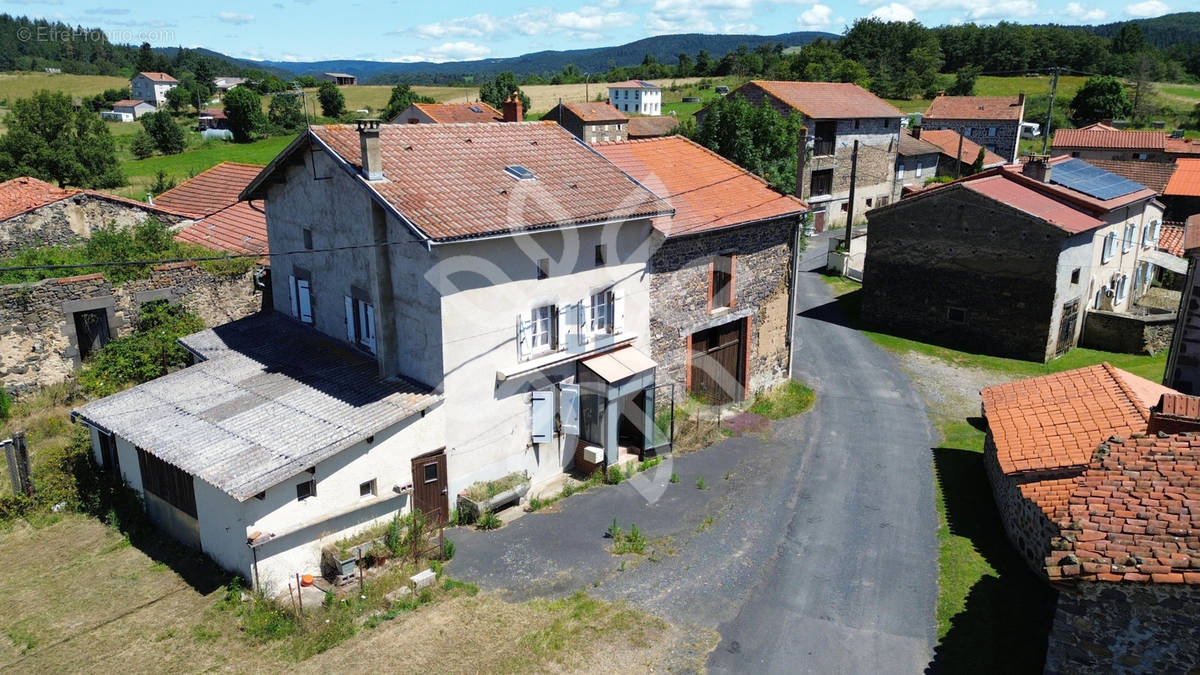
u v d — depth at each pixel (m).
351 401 16.47
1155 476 11.13
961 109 73.25
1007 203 29.39
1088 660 10.07
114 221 28.86
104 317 22.80
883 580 15.09
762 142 39.91
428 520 16.70
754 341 24.38
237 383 17.98
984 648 12.98
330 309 19.83
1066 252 29.03
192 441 15.37
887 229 32.84
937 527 17.17
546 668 12.53
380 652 12.84
